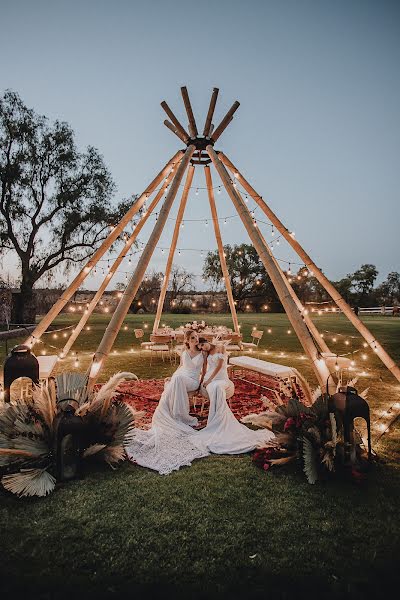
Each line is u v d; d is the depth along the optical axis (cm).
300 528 283
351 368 720
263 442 442
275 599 219
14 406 384
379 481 354
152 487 343
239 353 1142
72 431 353
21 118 2173
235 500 321
